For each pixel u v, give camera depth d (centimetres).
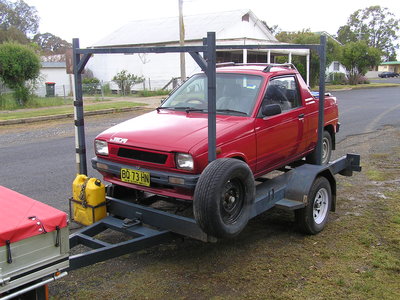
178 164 412
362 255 452
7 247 259
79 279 401
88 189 454
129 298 369
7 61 1956
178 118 498
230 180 394
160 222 424
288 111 551
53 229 281
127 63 3450
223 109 505
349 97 2762
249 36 3325
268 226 538
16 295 266
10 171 801
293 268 423
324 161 730
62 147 1057
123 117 1711
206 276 407
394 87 4181
